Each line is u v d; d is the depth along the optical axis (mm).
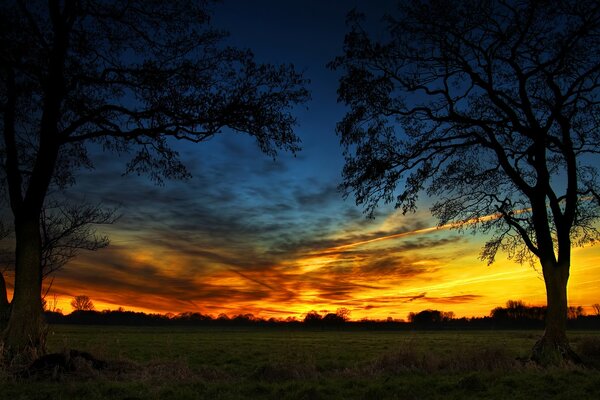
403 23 21203
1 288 18781
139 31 19562
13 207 17484
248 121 18938
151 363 17719
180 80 19250
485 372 15766
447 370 17250
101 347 18328
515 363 18328
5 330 16531
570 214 20594
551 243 20609
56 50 17781
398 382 14344
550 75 20516
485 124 21812
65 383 13977
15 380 13992
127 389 12914
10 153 17766
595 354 21016
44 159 17578
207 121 18812
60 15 17906
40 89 18375
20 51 16812
